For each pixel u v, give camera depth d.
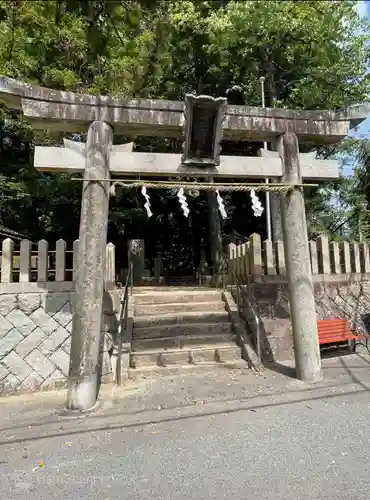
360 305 7.93
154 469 3.02
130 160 4.96
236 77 13.28
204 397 4.73
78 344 4.50
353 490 2.63
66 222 15.70
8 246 5.59
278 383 5.21
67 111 4.75
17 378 5.35
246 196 18.19
